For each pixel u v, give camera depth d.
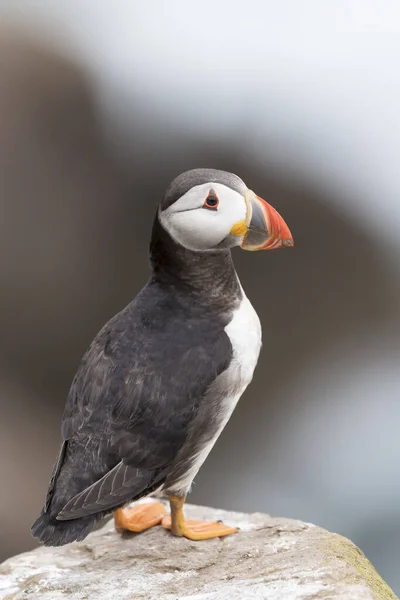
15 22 18.27
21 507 13.30
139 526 7.33
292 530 7.19
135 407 6.36
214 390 6.52
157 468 6.44
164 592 6.34
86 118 17.92
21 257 16.45
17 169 16.88
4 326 16.20
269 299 18.58
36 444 14.66
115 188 17.58
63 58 18.27
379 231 19.97
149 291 6.90
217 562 6.77
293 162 19.73
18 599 6.48
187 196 6.54
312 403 17.14
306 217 19.25
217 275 6.78
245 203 6.58
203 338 6.61
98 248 17.00
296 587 6.01
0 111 17.11
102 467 6.25
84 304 16.61
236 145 19.08
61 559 7.14
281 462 15.74
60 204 16.95
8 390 15.67
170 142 18.70
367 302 19.09
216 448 15.92
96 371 6.53
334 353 18.38
